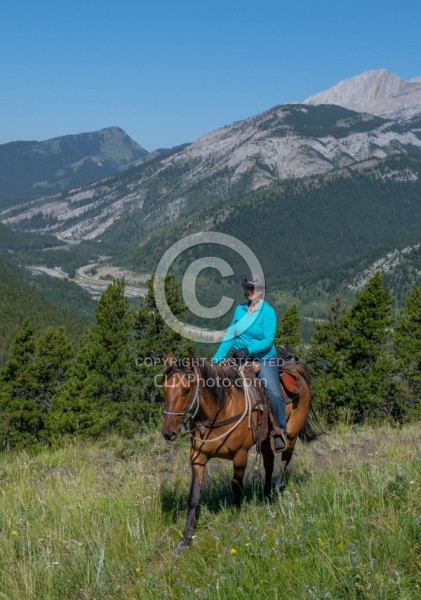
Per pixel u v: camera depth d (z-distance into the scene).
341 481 6.64
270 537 5.50
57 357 44.34
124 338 39.78
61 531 6.73
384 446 10.46
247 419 6.65
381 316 31.70
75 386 34.06
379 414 29.66
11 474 11.37
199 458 6.48
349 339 31.56
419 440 10.83
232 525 6.27
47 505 7.79
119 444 12.98
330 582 4.60
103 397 37.56
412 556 4.83
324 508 6.00
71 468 11.65
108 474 10.16
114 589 5.64
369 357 31.61
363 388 30.06
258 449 6.92
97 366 39.50
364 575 4.42
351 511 5.62
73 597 5.71
